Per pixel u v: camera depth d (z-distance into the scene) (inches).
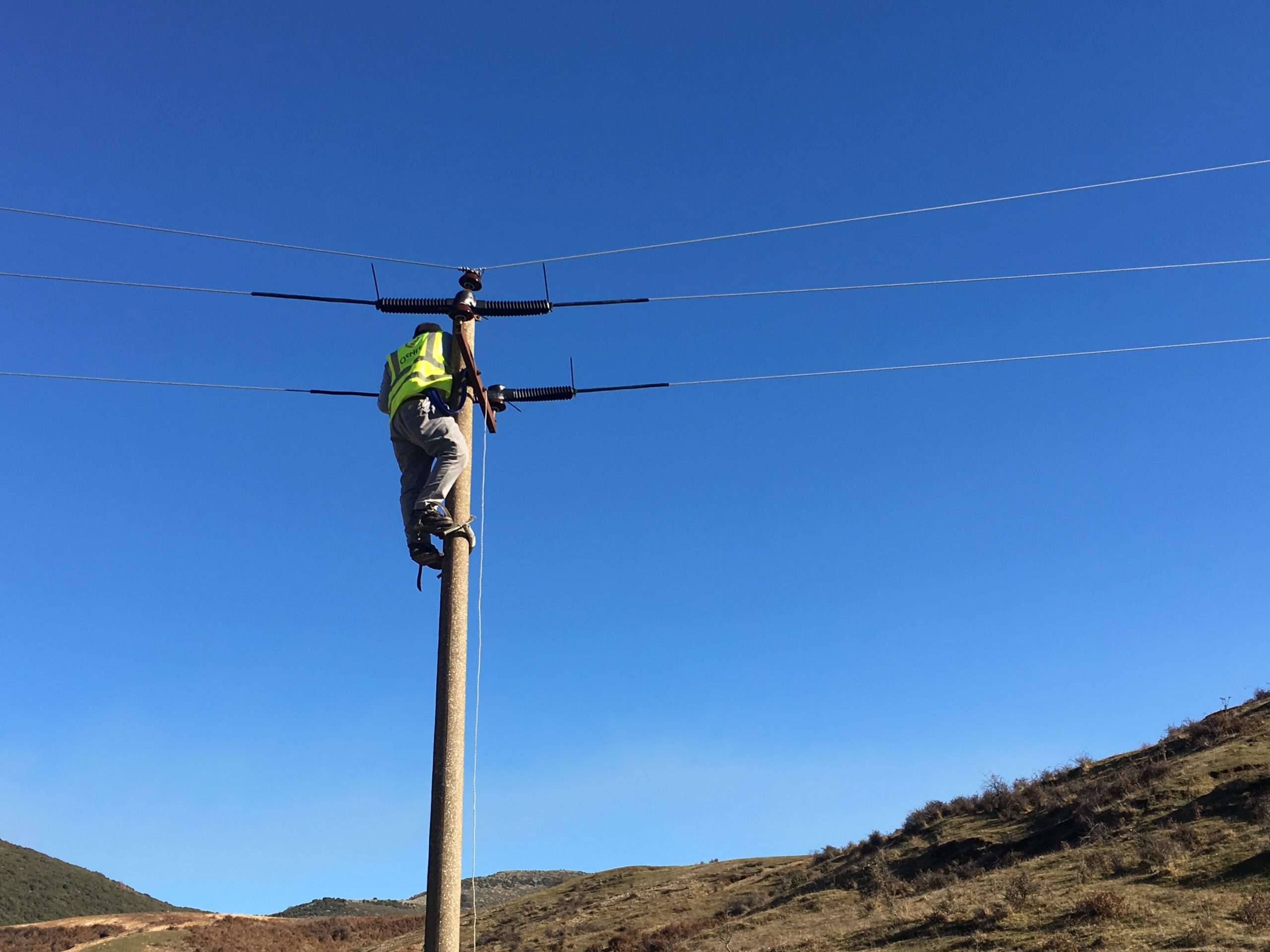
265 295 446.6
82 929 3513.8
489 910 3036.4
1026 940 896.9
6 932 3555.6
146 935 3344.0
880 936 1096.8
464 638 377.1
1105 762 1766.7
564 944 2000.5
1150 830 1196.5
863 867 1731.1
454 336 422.9
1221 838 1060.5
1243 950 716.7
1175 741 1626.5
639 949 1701.5
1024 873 1213.1
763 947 1277.1
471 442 413.7
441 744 356.5
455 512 393.7
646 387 473.1
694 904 2096.5
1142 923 853.8
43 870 4972.9
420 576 395.5
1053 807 1577.3
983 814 1739.7
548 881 5182.1
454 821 346.9
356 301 445.4
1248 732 1477.6
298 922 3853.3
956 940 976.3
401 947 2847.0
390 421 399.2
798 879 1935.3
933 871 1536.7
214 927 3548.2
